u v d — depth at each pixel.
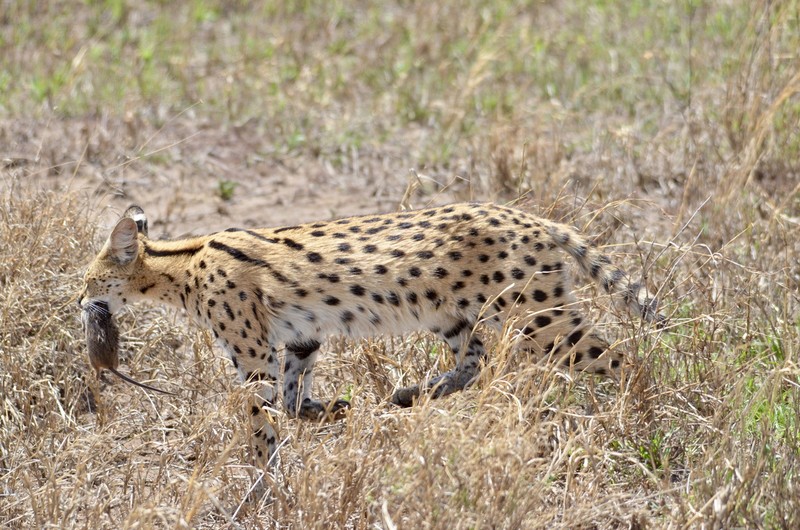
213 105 42.94
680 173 35.66
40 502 21.83
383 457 20.38
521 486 19.20
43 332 26.83
